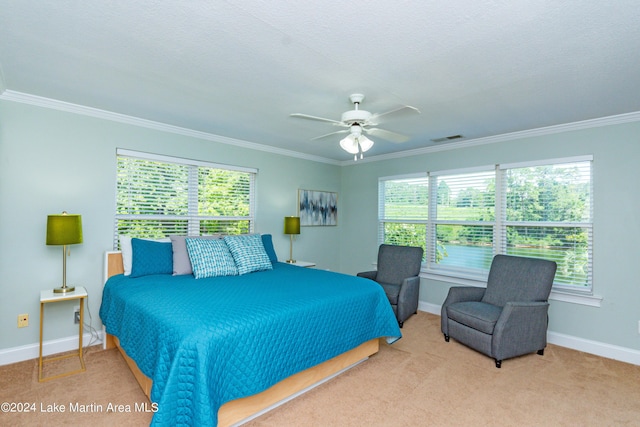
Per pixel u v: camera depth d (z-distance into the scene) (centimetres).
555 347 327
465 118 314
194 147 383
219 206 415
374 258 516
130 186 340
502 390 239
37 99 275
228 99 272
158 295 236
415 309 413
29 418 198
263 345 196
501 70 211
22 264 276
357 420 202
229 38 177
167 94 262
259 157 450
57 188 291
